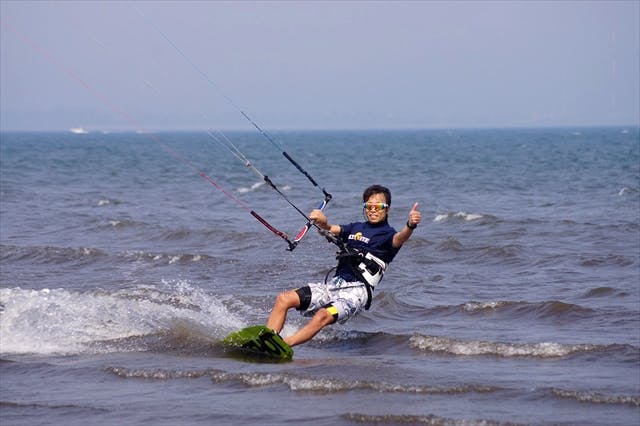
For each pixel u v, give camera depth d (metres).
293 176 134.88
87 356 25.91
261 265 44.53
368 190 26.77
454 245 50.06
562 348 25.59
